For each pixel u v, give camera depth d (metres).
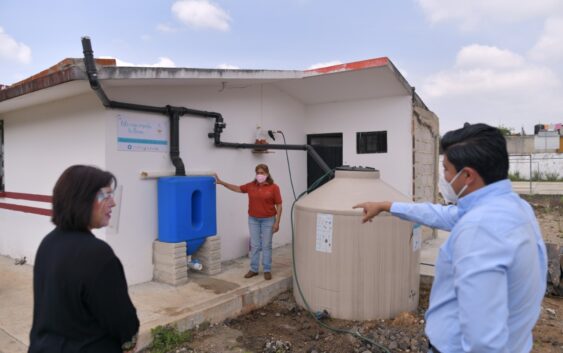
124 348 1.90
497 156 1.64
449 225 2.21
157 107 5.27
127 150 4.98
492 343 1.42
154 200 5.29
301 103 8.00
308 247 4.81
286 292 5.45
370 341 4.03
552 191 19.91
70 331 1.74
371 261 4.50
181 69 4.89
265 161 7.12
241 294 4.82
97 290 1.71
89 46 3.98
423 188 7.73
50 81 4.32
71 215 1.78
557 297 5.53
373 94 7.15
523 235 1.53
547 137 26.78
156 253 5.26
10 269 5.88
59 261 1.73
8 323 4.07
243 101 6.62
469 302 1.47
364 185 4.79
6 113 6.56
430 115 8.20
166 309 4.32
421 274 5.88
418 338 4.09
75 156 5.18
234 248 6.53
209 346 3.94
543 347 4.05
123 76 4.31
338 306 4.61
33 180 6.00
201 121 5.93
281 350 3.89
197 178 5.36
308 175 8.19
